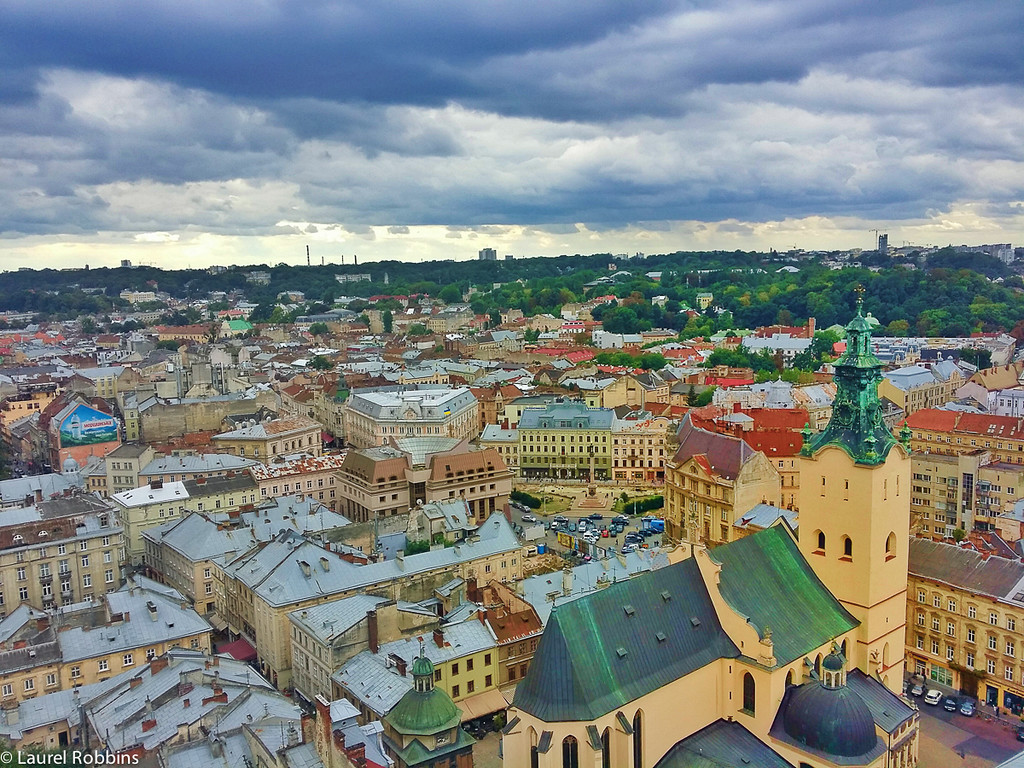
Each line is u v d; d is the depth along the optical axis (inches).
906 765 4360.2
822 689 3988.7
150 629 5639.8
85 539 7130.9
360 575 6358.3
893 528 4635.8
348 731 3789.4
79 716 4783.5
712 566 4286.4
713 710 4217.5
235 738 4347.9
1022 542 6343.5
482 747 5128.0
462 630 5615.2
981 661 5521.7
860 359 4515.3
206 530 7524.6
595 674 3779.5
